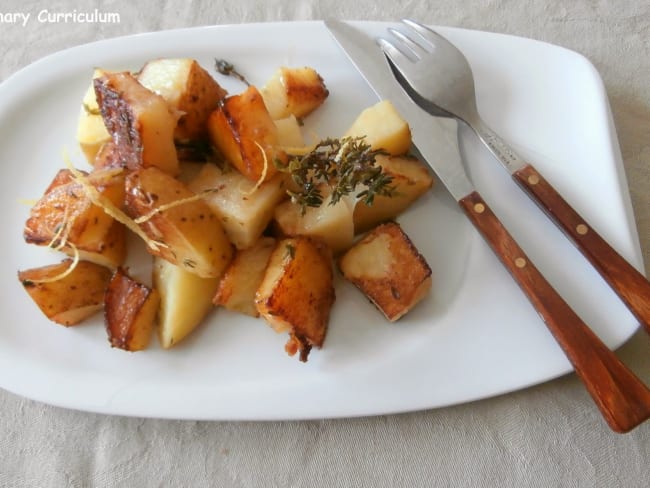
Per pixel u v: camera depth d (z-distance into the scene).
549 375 0.18
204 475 0.19
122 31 0.27
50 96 0.24
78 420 0.20
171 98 0.20
